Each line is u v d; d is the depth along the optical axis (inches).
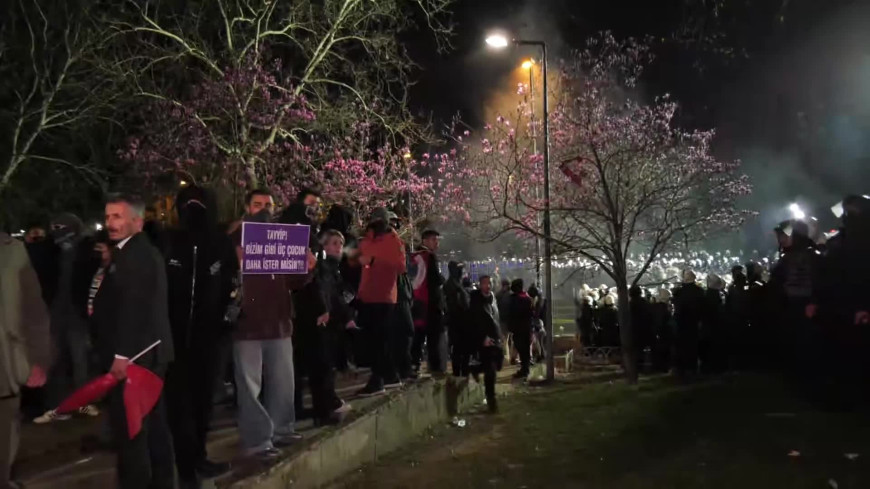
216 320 229.5
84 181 773.3
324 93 761.0
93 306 194.5
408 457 338.3
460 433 395.5
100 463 225.3
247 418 256.2
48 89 735.7
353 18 755.4
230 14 748.6
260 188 267.1
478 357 466.3
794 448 308.5
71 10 706.2
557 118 690.2
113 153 759.7
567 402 478.9
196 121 684.1
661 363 641.0
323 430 299.6
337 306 335.0
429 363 475.5
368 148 830.5
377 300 361.7
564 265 796.6
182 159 674.2
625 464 310.2
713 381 496.1
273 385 270.7
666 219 584.7
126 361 187.5
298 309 301.9
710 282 565.0
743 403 404.5
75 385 282.5
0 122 748.0
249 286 256.2
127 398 187.0
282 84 745.6
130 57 694.5
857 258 350.9
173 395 221.1
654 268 798.5
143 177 648.4
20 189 753.0
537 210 589.0
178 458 222.7
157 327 192.2
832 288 359.3
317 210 294.5
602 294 756.6
